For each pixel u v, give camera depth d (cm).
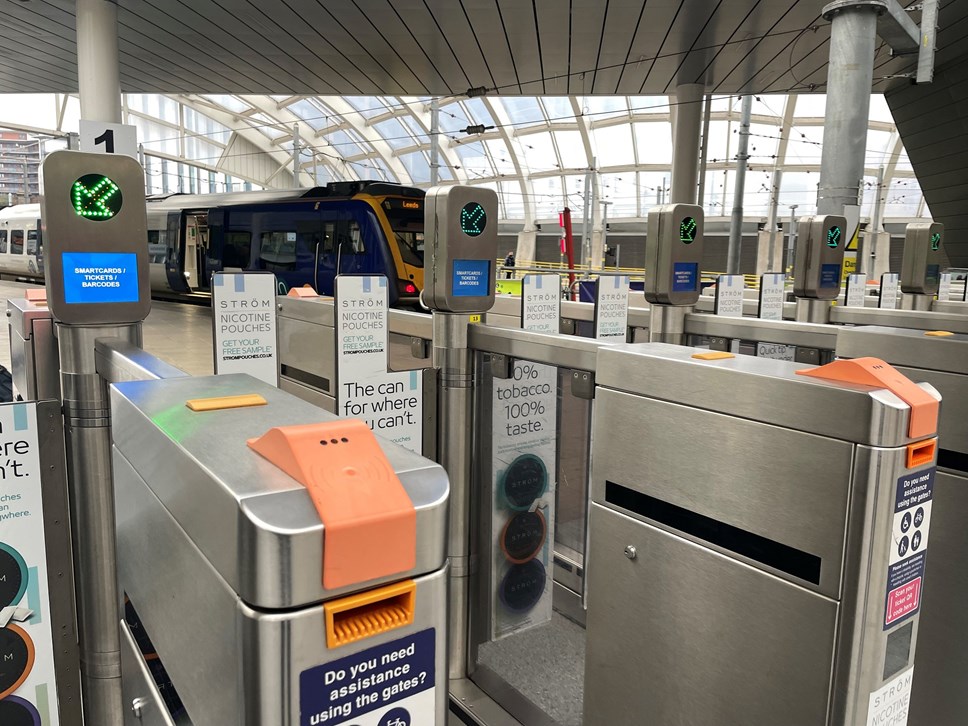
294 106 3469
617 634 190
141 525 103
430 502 77
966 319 355
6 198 3412
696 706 171
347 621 74
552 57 1178
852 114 633
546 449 268
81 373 183
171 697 96
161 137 3838
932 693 245
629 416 180
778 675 152
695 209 326
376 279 262
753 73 1259
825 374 146
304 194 1320
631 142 3105
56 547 172
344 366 255
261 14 977
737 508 156
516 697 249
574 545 303
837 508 138
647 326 418
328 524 70
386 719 77
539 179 3425
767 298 521
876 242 2828
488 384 246
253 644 69
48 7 989
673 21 981
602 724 198
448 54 1172
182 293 1583
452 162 3541
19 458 164
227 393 110
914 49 719
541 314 369
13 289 1752
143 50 1169
